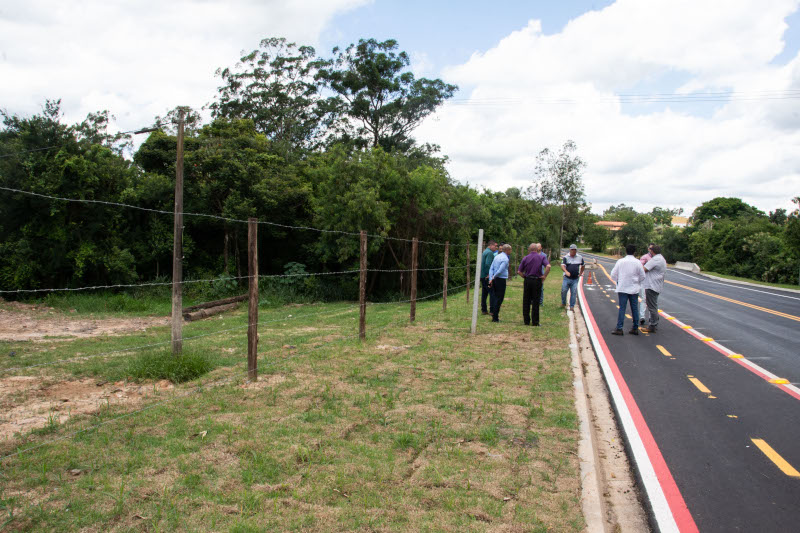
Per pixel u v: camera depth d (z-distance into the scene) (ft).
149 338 34.63
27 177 62.28
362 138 153.79
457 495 11.42
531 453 13.89
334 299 74.95
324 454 13.30
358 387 19.77
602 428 17.15
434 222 80.43
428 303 57.31
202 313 49.62
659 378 23.43
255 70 137.28
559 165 211.20
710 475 13.51
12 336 35.42
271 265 86.38
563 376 21.94
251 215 70.13
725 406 19.30
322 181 76.28
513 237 116.26
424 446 14.20
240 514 10.30
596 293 71.36
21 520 9.89
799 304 62.59
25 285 61.05
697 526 11.00
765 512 11.60
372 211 66.54
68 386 20.80
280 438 14.33
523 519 10.48
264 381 20.48
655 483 13.01
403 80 148.77
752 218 182.19
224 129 83.10
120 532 9.59
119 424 15.46
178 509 10.45
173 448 13.60
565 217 222.69
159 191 69.72
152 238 70.13
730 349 30.45
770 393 21.08
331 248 70.49
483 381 20.94
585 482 12.29
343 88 149.28
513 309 47.47
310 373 21.84
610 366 25.79
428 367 23.29
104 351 28.94
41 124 64.13
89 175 62.85
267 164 78.43
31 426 15.61
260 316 48.93
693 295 72.69
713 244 177.17
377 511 10.59
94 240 65.10
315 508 10.61
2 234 61.57
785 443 15.70
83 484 11.43
